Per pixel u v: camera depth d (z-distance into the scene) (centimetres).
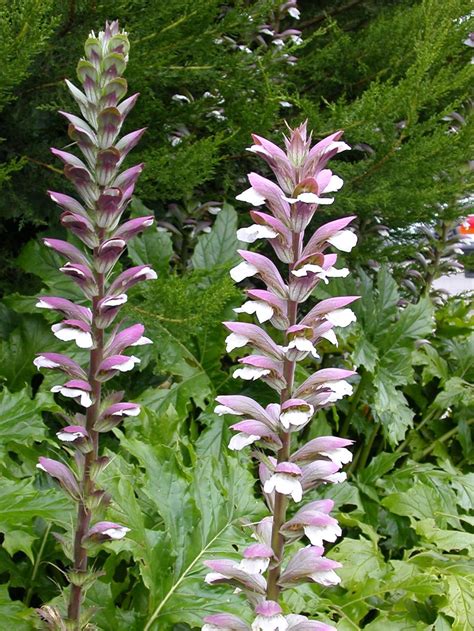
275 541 136
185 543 216
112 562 221
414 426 422
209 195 399
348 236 136
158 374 353
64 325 149
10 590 256
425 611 263
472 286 699
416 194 382
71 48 288
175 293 278
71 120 153
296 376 330
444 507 324
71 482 152
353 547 262
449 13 385
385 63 438
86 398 146
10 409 242
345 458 136
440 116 377
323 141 134
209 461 241
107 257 149
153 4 283
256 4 308
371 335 376
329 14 492
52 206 333
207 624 141
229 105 349
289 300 138
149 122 337
